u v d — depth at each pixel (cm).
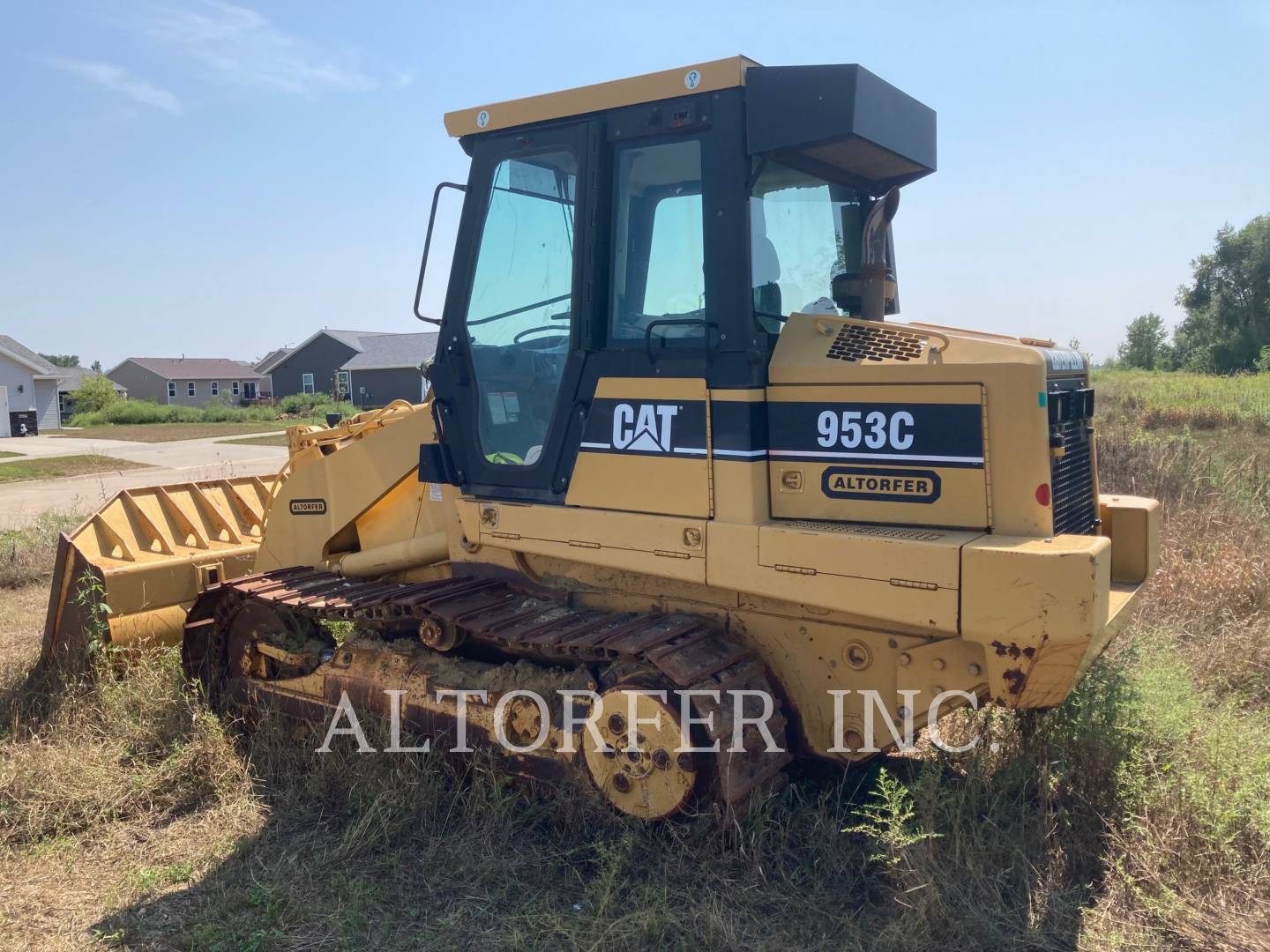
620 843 367
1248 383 2098
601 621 407
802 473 372
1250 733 445
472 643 447
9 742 496
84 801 431
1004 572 321
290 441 567
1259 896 353
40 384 4875
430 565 507
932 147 425
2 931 347
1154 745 430
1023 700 335
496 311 437
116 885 375
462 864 376
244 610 518
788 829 383
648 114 390
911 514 356
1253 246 4675
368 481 517
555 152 420
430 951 331
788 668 389
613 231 404
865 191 454
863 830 377
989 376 343
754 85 365
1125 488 906
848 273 439
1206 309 4959
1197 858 364
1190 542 745
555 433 416
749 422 367
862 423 361
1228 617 616
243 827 419
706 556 375
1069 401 375
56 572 570
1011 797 397
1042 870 362
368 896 360
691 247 386
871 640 370
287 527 554
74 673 549
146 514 623
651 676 377
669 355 383
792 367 371
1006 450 343
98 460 2397
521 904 355
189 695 509
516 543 428
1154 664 499
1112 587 424
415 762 426
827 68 356
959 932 327
